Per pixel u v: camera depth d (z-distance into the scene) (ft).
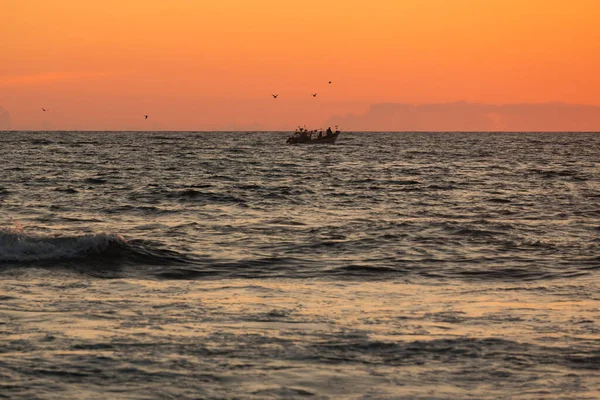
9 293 163.63
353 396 103.40
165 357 117.70
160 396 102.47
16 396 101.60
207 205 374.63
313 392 104.68
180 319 141.18
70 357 116.88
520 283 184.65
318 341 127.03
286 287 177.06
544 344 126.11
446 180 554.87
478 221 310.24
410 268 205.77
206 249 234.58
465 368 114.52
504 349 123.24
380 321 140.97
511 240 257.75
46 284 175.63
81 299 158.81
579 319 143.02
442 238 261.44
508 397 103.65
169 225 296.10
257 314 145.89
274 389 105.50
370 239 257.96
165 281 184.44
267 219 316.60
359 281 186.80
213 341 126.52
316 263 213.25
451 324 139.03
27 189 452.76
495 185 508.94
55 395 102.22
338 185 505.25
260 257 221.87
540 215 336.08
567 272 200.23
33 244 209.26
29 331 131.03
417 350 122.72
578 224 302.45
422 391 105.50
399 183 523.29
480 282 186.19
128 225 296.10
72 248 209.05
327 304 156.25
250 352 120.98
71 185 490.08
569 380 109.91
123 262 205.26
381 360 117.91
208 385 106.63
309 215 332.19
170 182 527.81
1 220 307.78
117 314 144.77
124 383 106.73
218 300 159.63
